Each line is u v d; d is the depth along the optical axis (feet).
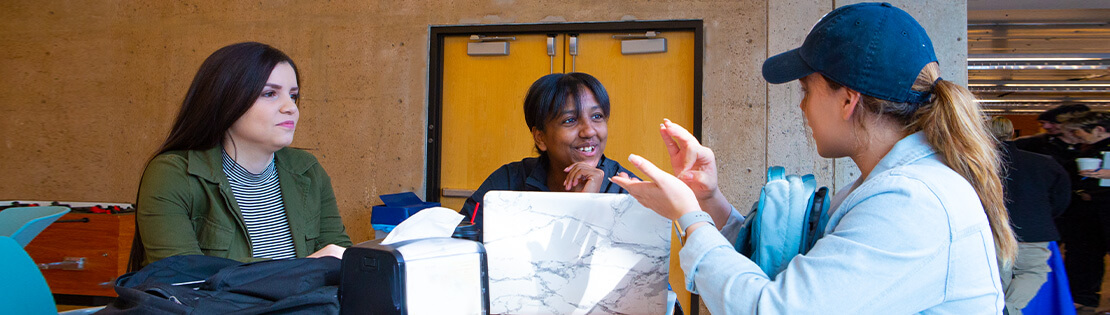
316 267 3.25
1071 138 12.39
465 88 13.38
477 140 13.34
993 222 2.87
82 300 11.49
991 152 2.86
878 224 2.61
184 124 4.82
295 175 5.39
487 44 13.12
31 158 14.56
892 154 2.89
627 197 3.61
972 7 18.48
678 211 3.19
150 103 14.01
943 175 2.73
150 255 4.47
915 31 2.92
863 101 2.93
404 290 2.74
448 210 3.50
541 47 13.09
